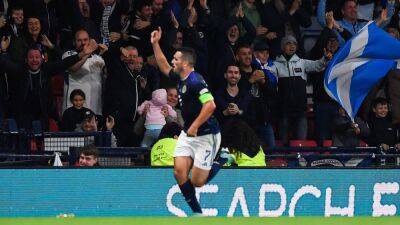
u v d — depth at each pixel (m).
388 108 52.31
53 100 49.50
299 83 52.34
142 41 51.44
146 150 42.03
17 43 48.41
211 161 34.06
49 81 48.25
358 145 51.59
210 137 33.75
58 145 43.66
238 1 55.50
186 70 33.16
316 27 59.41
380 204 40.69
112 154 41.75
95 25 51.44
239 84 49.97
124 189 38.53
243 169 39.44
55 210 38.09
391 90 52.09
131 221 34.38
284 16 55.25
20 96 47.50
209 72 51.78
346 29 55.66
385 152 48.44
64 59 47.59
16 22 48.78
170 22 51.16
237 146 40.59
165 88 49.72
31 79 47.44
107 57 49.25
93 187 38.34
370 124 52.25
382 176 40.72
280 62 52.66
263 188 39.56
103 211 38.34
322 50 53.56
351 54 50.22
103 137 44.00
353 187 40.44
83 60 47.81
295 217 36.41
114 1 51.53
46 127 47.88
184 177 33.69
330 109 53.09
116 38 50.09
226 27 51.72
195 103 33.00
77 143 43.69
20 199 37.91
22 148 43.44
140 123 48.06
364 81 50.47
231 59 51.09
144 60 51.69
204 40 51.97
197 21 52.59
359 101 50.66
